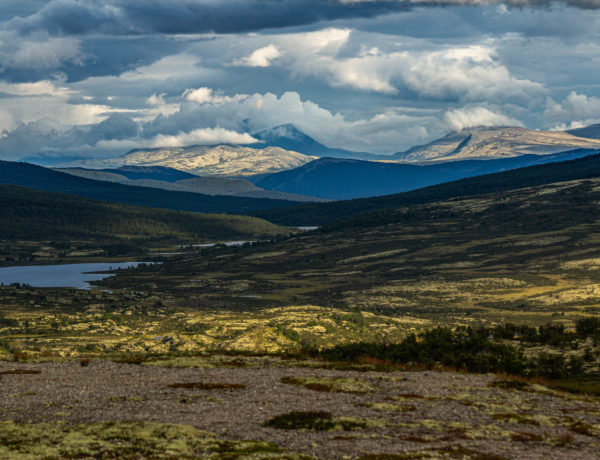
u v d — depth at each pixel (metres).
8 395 47.06
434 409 44.75
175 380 54.12
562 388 56.75
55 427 38.00
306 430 38.72
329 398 47.97
